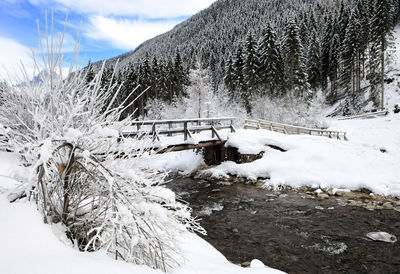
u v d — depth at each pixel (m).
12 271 1.39
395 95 30.50
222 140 13.12
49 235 1.95
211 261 3.50
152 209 2.21
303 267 4.73
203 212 7.93
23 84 2.59
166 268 2.49
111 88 2.55
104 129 2.22
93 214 2.48
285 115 25.64
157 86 39.53
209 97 27.33
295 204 8.48
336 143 12.57
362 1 42.88
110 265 1.82
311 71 40.94
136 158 2.60
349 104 32.31
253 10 129.38
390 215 7.33
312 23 57.66
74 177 2.54
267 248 5.48
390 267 4.72
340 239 5.90
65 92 2.45
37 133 2.18
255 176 11.41
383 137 19.03
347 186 9.71
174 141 11.30
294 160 11.45
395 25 53.53
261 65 30.64
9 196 2.24
